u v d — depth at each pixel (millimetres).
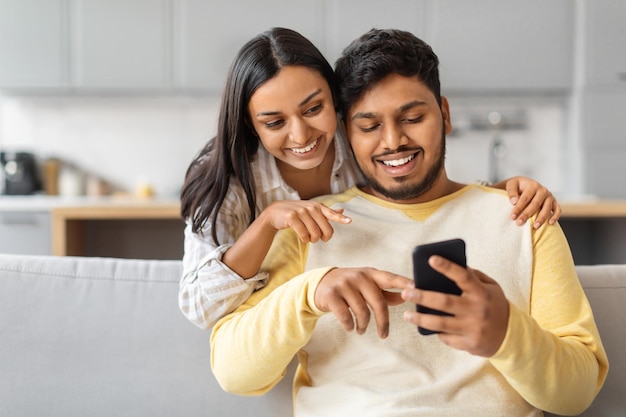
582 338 933
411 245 1048
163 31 3553
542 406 890
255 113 1076
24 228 3061
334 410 977
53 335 1167
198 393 1132
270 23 3535
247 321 935
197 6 3543
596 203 2822
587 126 3500
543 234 1038
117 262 1223
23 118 3939
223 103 1112
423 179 1027
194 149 3961
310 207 975
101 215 2838
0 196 3730
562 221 3189
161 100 3949
